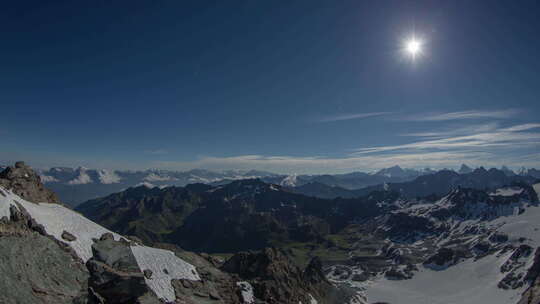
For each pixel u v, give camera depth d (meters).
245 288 124.06
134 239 120.75
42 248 74.44
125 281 77.94
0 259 62.31
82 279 75.31
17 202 86.69
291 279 176.25
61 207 110.56
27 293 60.22
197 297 94.75
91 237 95.12
